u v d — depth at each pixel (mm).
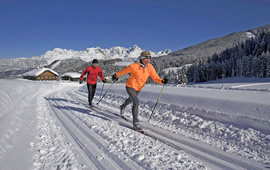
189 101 4496
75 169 1957
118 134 3209
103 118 4473
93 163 2146
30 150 2330
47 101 7344
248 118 3064
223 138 3006
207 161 2301
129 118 4594
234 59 69688
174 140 3033
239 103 3570
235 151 2607
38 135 2979
